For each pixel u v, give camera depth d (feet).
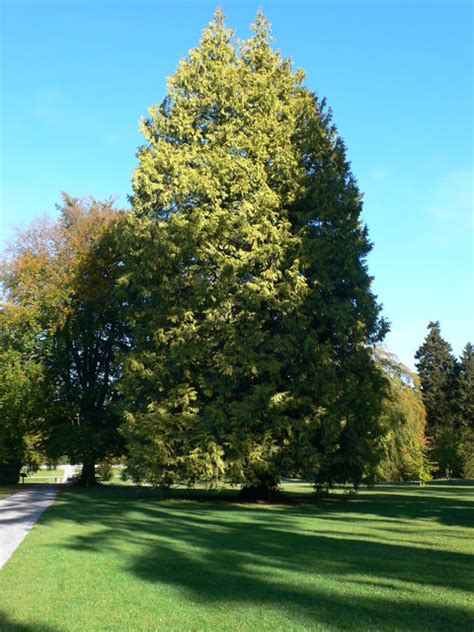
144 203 83.56
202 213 76.28
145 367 77.77
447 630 20.12
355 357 74.38
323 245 76.13
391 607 22.88
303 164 82.28
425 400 233.35
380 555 33.91
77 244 106.93
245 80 84.53
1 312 102.27
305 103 84.84
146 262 77.66
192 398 71.72
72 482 113.09
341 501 76.43
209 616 21.81
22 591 25.59
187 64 87.15
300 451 68.23
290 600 23.94
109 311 106.32
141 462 73.31
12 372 97.81
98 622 21.18
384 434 77.71
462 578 27.84
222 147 80.89
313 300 73.67
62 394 107.96
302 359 73.00
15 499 75.36
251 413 68.90
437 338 245.65
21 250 107.24
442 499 80.18
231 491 94.32
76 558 32.91
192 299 74.74
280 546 37.09
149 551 35.14
